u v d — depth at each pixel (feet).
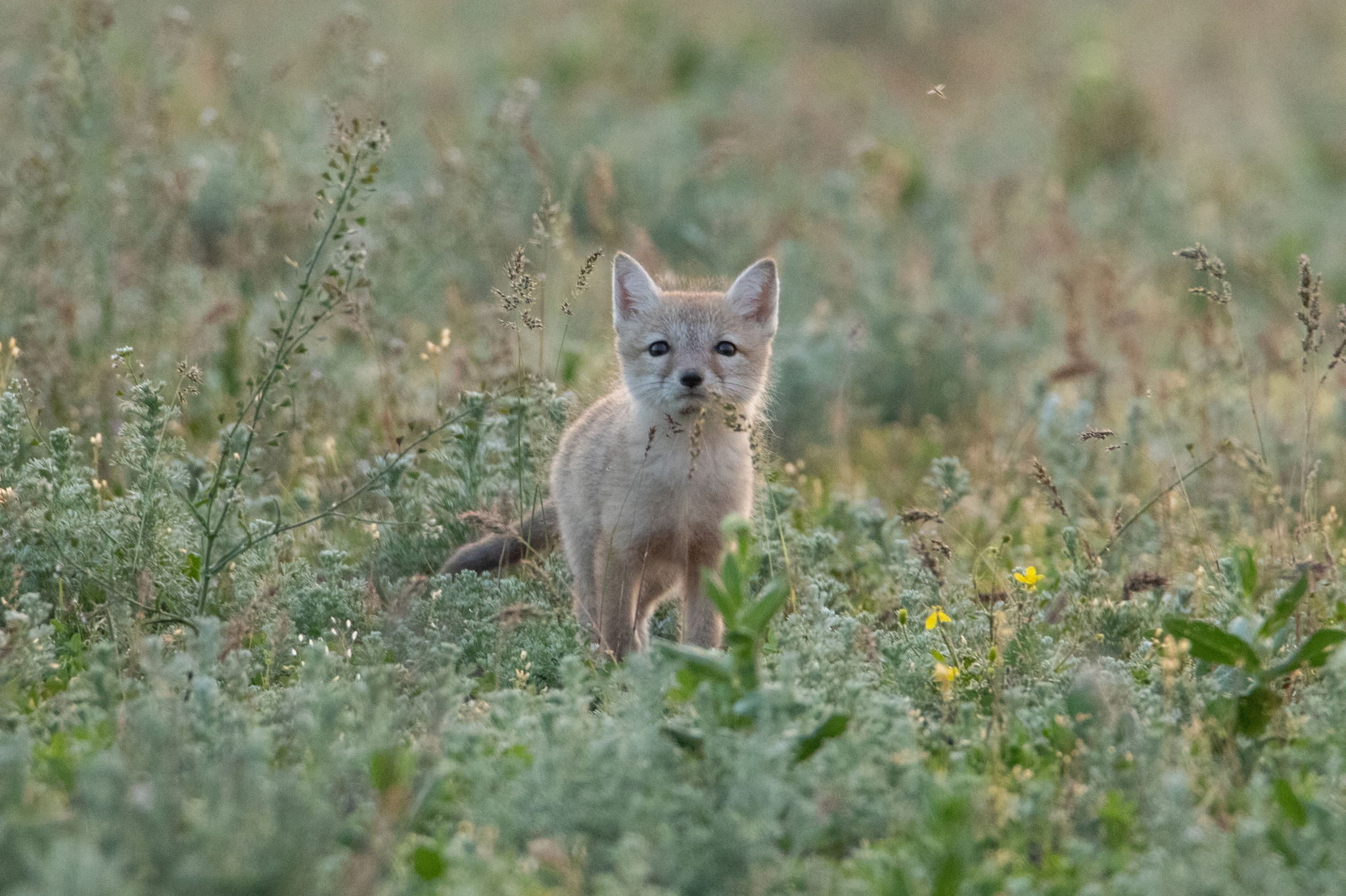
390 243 49.24
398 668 25.18
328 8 106.52
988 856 19.22
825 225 64.03
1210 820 19.70
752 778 18.28
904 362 54.70
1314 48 134.00
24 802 18.31
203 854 15.21
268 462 39.50
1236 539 35.45
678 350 33.40
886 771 20.35
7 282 43.78
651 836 17.99
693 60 114.11
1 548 28.89
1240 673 24.34
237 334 44.04
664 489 32.01
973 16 142.00
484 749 21.75
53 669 25.21
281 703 23.15
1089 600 29.35
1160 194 75.87
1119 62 114.93
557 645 28.78
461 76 98.02
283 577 30.68
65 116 48.83
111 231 48.14
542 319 34.91
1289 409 47.85
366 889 15.96
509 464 37.45
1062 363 53.42
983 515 40.32
